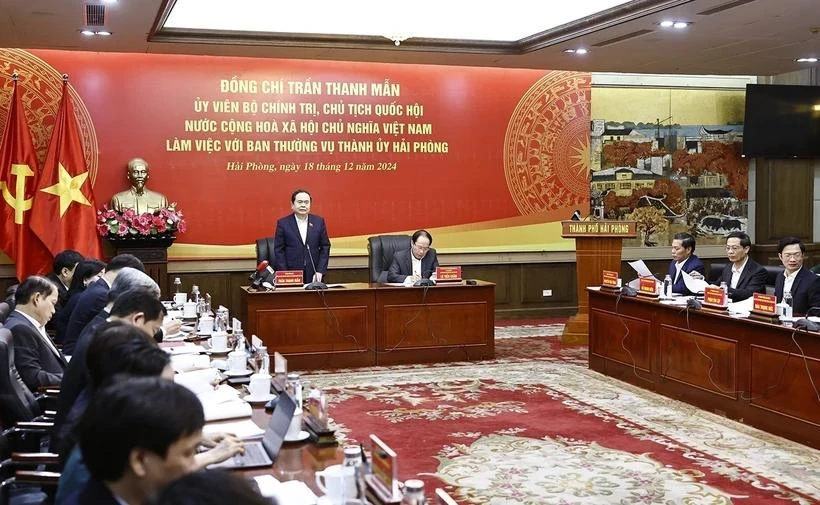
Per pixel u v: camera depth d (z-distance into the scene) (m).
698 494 4.39
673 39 8.45
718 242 11.85
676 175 11.66
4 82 9.23
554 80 11.11
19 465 3.18
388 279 8.20
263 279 7.80
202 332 5.57
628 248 11.50
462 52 9.28
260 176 10.13
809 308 6.14
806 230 11.94
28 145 8.97
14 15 7.30
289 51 9.25
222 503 1.04
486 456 5.10
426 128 10.71
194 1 8.14
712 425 5.75
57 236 8.88
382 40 9.02
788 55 9.38
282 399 3.04
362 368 7.82
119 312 3.36
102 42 8.62
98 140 9.55
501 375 7.51
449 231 10.84
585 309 9.16
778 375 5.43
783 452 5.12
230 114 9.99
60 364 4.71
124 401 1.59
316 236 8.19
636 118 11.47
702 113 11.72
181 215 9.45
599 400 6.53
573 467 4.87
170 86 9.77
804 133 11.39
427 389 6.96
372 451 2.41
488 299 8.26
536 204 11.14
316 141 10.32
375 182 10.55
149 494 1.62
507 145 10.98
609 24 7.77
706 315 6.07
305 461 2.71
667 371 6.60
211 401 3.40
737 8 7.07
